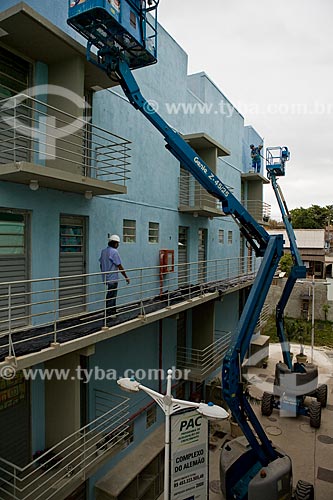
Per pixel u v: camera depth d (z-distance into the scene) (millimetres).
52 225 8398
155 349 12320
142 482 10344
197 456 6152
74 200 8984
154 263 12312
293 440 13031
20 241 7828
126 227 11039
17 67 7852
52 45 7625
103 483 9375
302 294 29484
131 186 11109
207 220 16156
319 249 38719
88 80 9016
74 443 7371
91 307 9516
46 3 8266
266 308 21766
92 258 9562
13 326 7652
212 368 13719
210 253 16594
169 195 13172
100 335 7766
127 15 7453
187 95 14391
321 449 12492
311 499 9398
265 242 10766
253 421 9227
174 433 5879
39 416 8156
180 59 13812
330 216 56094
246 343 9039
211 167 14477
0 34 7207
